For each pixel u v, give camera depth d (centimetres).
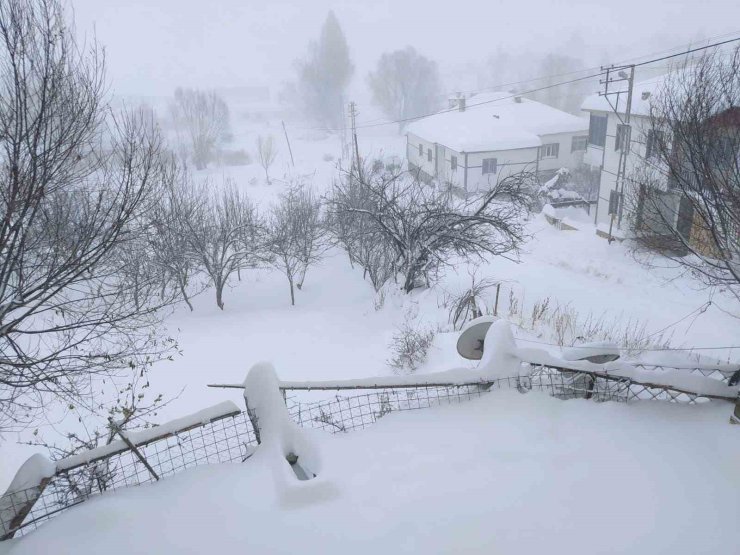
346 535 362
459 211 1862
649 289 1656
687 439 449
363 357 1198
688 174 828
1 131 511
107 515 393
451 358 908
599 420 482
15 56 502
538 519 366
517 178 1727
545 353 527
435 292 1608
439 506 383
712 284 979
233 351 1331
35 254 600
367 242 1945
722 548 335
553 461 428
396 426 494
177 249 1692
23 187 510
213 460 584
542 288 1692
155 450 633
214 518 386
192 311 1819
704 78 839
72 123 548
